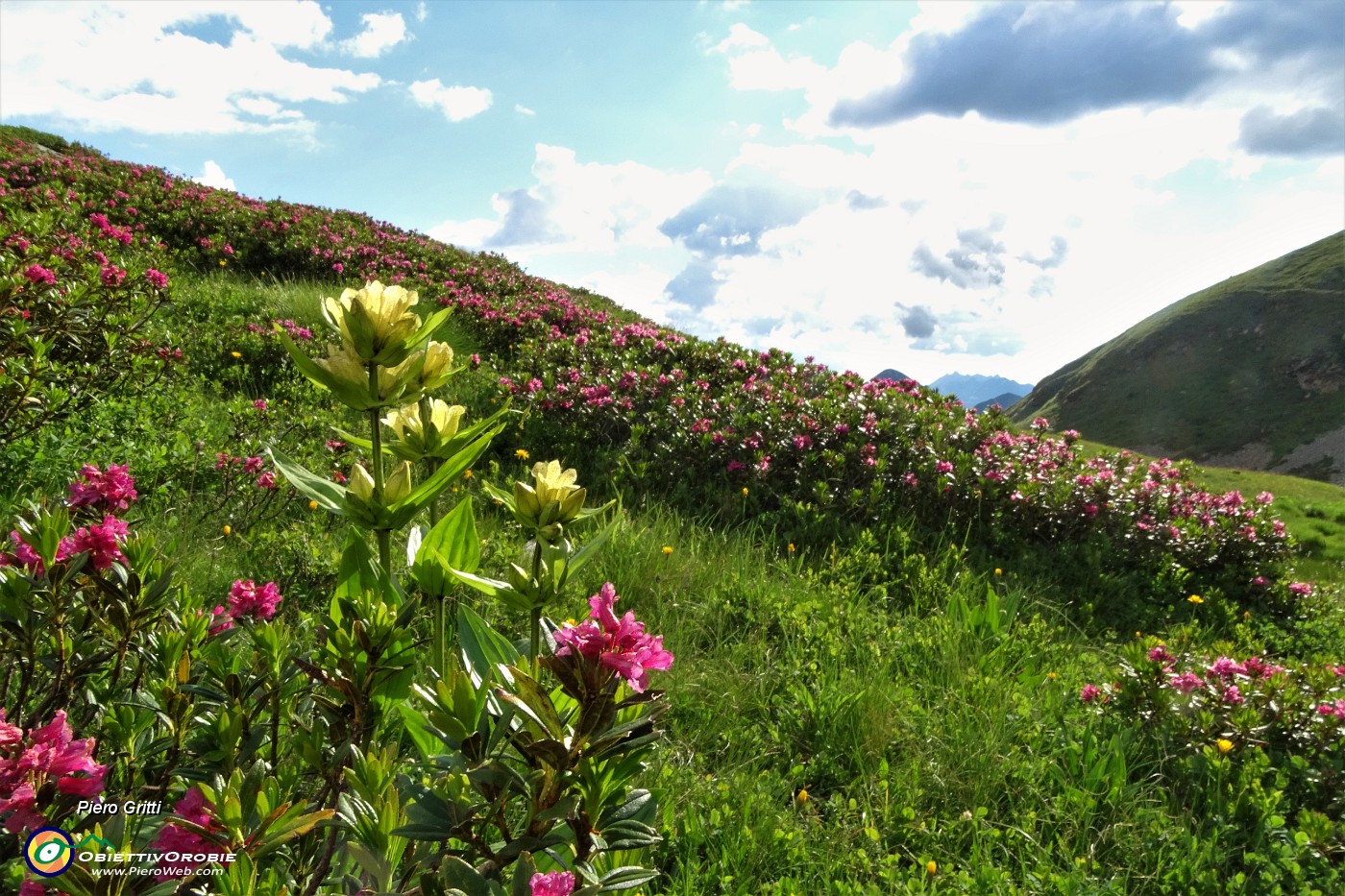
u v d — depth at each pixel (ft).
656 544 17.01
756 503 22.13
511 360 34.50
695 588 15.75
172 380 21.18
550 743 3.23
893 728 11.36
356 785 3.82
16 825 3.51
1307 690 12.77
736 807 9.32
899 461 24.07
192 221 44.09
